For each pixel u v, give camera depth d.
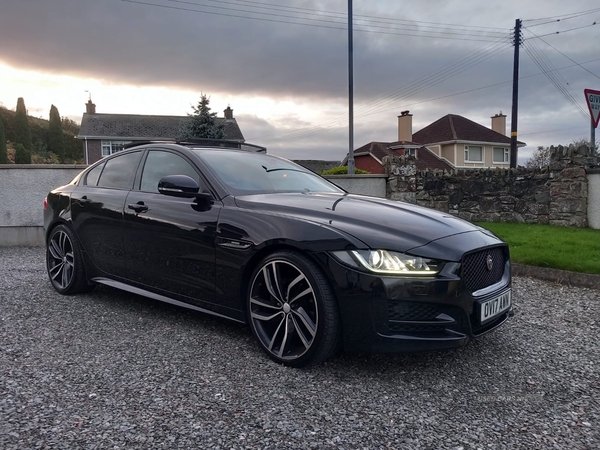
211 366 3.00
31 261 6.56
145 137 40.22
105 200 4.22
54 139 67.00
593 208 9.06
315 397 2.62
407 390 2.74
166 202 3.75
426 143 41.62
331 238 2.83
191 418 2.36
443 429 2.32
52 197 4.89
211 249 3.35
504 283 3.22
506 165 42.59
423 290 2.70
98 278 4.40
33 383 2.72
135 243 3.91
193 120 23.45
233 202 3.41
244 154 4.32
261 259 3.16
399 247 2.75
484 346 3.48
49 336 3.50
